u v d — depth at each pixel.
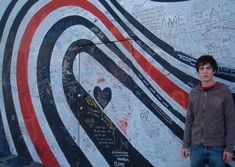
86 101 6.50
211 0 5.11
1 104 7.87
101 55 6.30
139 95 5.83
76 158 6.63
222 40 5.02
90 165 6.43
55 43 6.96
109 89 6.19
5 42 7.80
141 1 5.81
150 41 5.71
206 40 5.15
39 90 7.23
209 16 5.12
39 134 7.24
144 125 5.77
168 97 5.52
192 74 5.29
